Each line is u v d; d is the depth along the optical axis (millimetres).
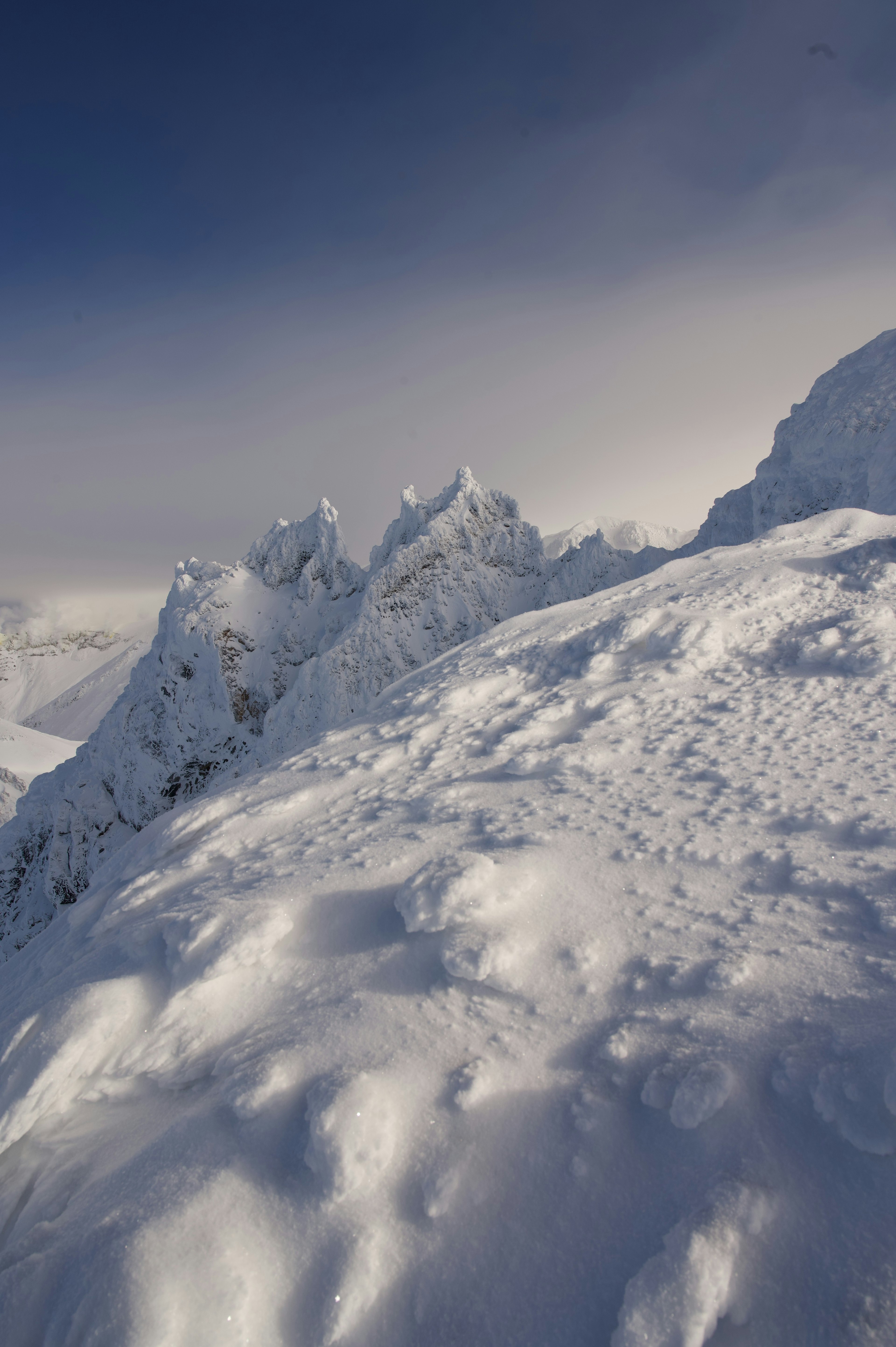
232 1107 2932
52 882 45938
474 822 5266
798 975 3006
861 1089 2348
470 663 10383
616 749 6215
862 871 3701
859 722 5816
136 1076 3541
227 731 48125
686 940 3420
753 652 7891
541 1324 2076
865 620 7750
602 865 4223
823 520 12570
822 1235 2043
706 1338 1911
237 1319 2191
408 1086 2844
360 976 3664
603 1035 2951
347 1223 2426
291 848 5812
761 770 5246
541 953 3484
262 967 3992
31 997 5105
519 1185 2459
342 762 7949
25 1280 2486
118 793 48469
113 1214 2602
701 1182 2279
